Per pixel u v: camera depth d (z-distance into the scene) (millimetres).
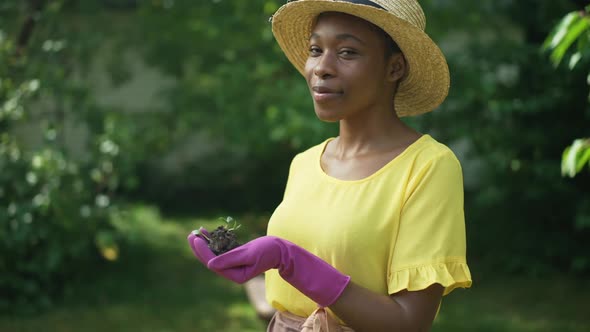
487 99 6367
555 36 2570
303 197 1722
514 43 6512
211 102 7457
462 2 6484
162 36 7273
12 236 5527
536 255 7117
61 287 6207
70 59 6402
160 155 9773
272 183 10281
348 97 1615
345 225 1602
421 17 1687
